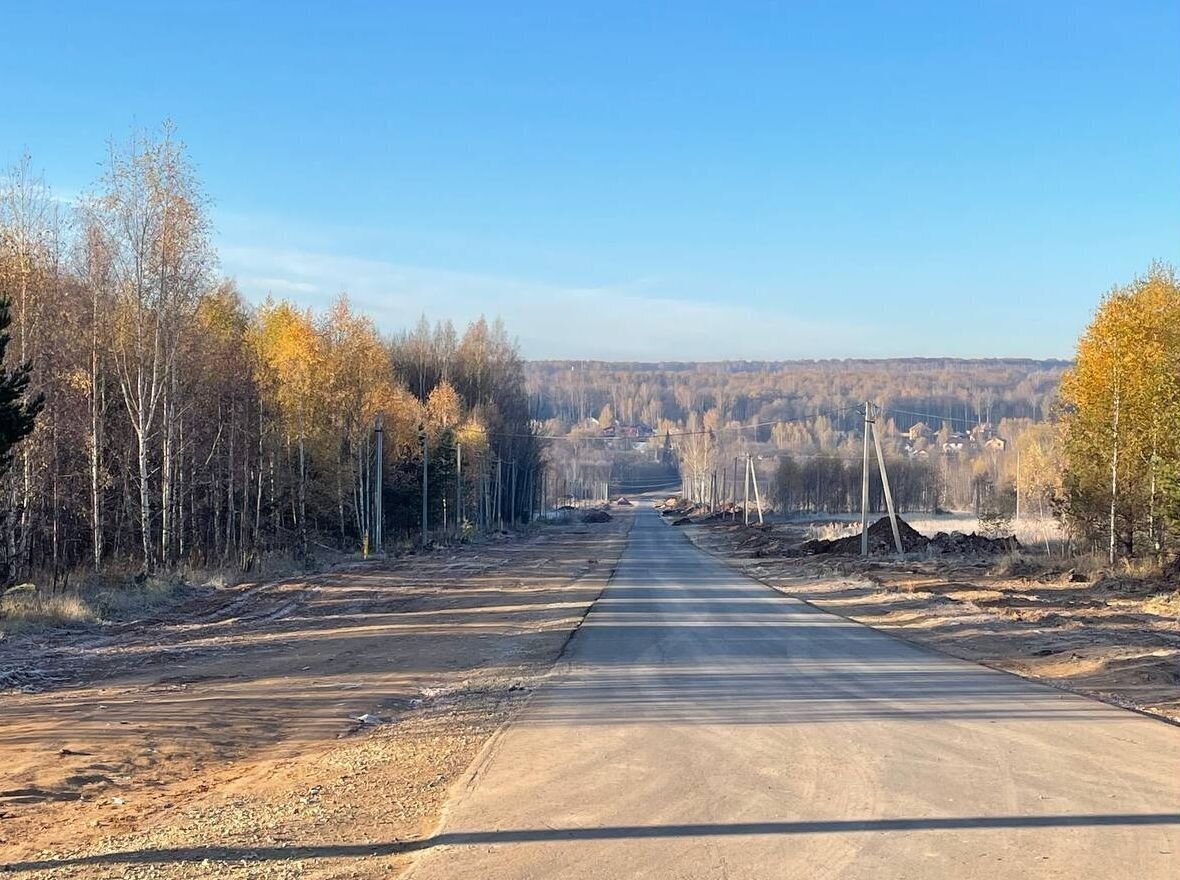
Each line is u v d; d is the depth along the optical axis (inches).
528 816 267.6
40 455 1157.1
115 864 237.5
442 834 251.6
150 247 1186.6
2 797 312.2
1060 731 375.9
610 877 215.0
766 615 885.2
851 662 584.1
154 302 1198.9
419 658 647.1
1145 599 984.3
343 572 1427.2
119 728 419.5
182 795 321.4
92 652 656.4
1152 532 1310.3
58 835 270.5
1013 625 753.0
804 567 1596.9
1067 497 1466.5
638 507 6820.9
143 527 1165.1
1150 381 1305.4
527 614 922.7
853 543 1877.5
